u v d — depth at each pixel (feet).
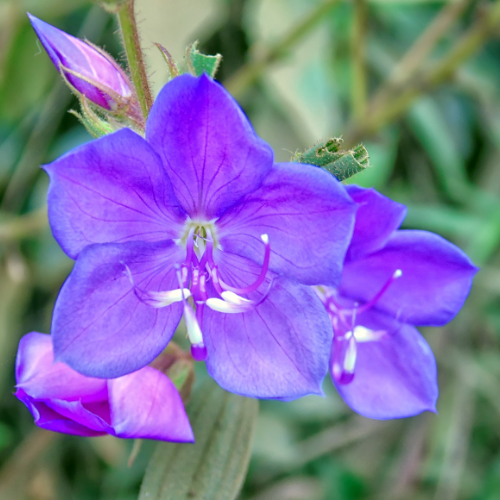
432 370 1.13
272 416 1.51
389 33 1.59
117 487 1.47
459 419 1.48
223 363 1.06
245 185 1.04
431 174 1.55
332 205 1.01
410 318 1.14
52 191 1.00
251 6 1.47
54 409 1.05
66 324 1.00
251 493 1.50
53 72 1.50
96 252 1.02
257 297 1.07
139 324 1.04
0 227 1.48
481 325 1.53
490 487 1.50
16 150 1.52
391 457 1.51
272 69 1.48
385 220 1.08
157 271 1.08
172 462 1.13
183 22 1.43
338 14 1.55
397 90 1.47
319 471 1.51
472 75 1.53
